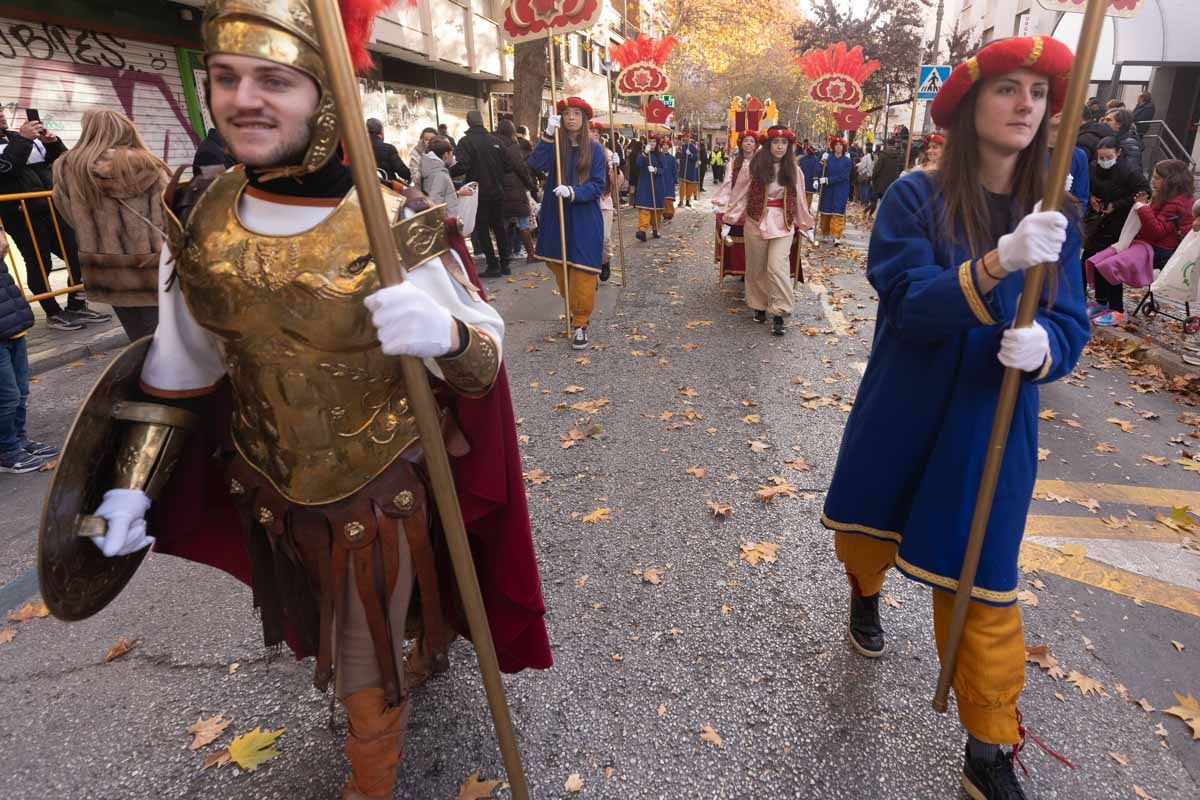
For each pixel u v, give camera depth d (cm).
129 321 436
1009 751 191
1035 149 166
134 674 238
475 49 1753
